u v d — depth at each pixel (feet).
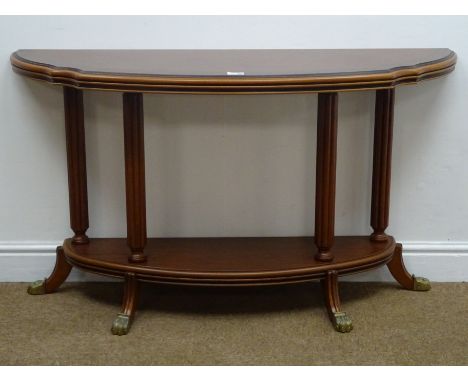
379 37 8.89
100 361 7.42
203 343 7.79
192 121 9.00
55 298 8.89
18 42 8.85
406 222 9.34
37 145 9.11
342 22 8.85
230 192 9.20
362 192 9.23
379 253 8.54
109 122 9.01
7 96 8.97
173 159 9.10
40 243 9.34
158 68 7.30
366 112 9.02
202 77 6.84
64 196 9.26
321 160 7.93
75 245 8.87
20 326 8.15
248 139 9.05
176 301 8.79
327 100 7.72
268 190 9.20
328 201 8.04
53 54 8.29
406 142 9.12
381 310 8.57
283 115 9.00
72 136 8.61
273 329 8.09
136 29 8.84
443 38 8.88
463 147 9.13
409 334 7.99
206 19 8.83
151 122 9.00
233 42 8.88
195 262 8.26
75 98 8.52
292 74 6.93
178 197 9.21
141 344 7.77
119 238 9.21
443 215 9.32
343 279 9.42
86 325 8.20
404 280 9.11
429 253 9.37
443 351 7.64
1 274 9.34
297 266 8.13
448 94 8.98
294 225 9.30
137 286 8.16
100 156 9.10
